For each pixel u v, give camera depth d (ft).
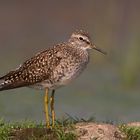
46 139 36.11
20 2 90.17
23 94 61.16
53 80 37.45
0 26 86.02
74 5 89.15
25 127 38.17
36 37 84.12
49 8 89.71
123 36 77.82
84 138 36.19
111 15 81.25
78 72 38.14
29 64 37.88
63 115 51.39
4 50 79.82
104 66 72.79
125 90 64.49
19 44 81.92
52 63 37.32
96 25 79.92
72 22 86.99
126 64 67.87
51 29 86.38
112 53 74.74
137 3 83.51
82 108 56.75
